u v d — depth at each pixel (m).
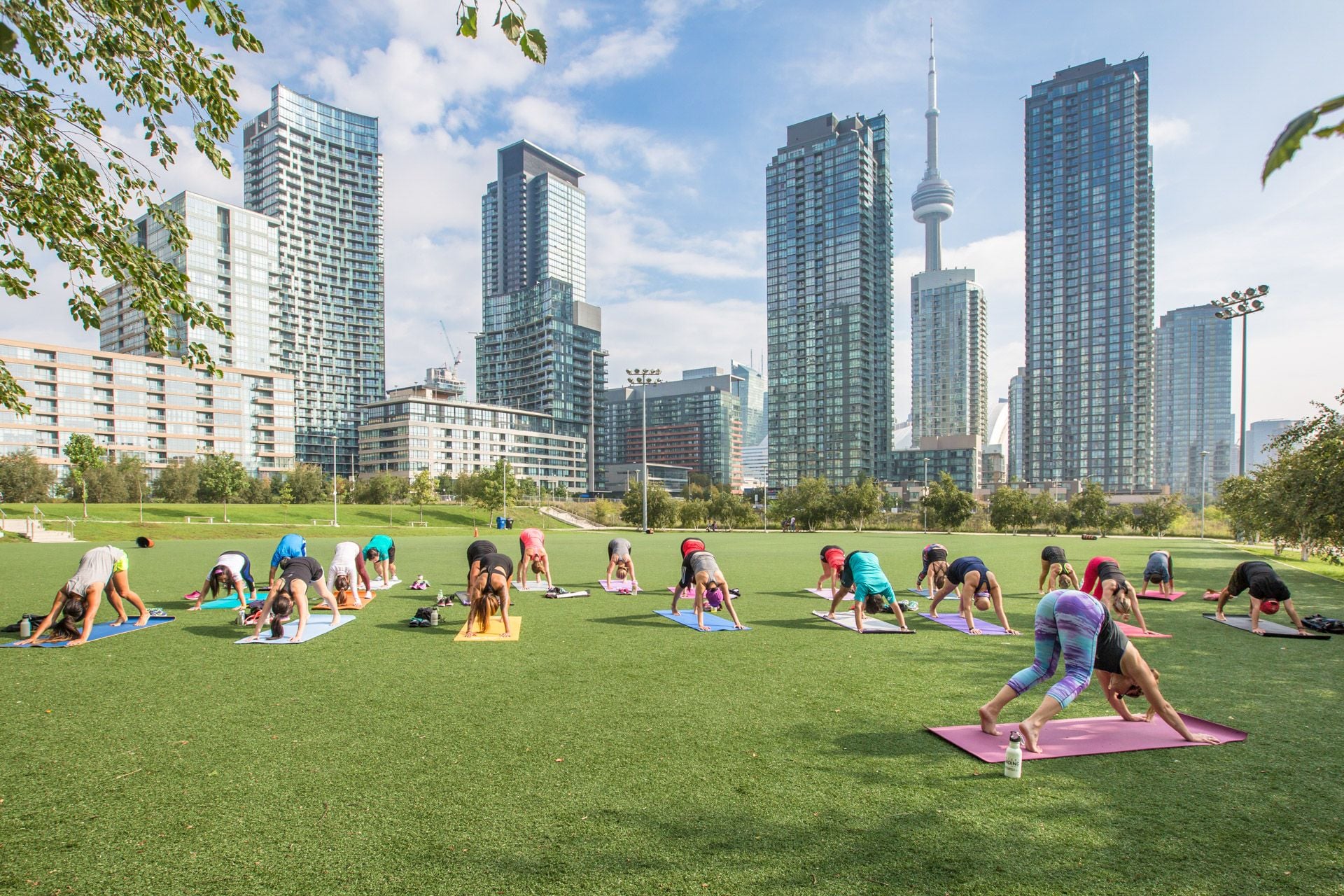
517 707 7.07
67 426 92.06
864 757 5.66
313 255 155.62
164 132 7.34
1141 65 136.50
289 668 8.73
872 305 143.75
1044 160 145.25
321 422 154.88
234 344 124.38
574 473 159.38
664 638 10.92
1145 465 135.25
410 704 7.18
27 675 8.35
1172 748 5.90
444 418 128.00
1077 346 141.25
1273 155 1.63
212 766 5.44
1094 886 3.69
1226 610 14.18
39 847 4.11
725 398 191.75
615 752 5.75
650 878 3.74
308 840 4.20
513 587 17.47
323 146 158.12
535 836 4.24
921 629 11.97
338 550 14.13
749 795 4.88
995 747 5.85
